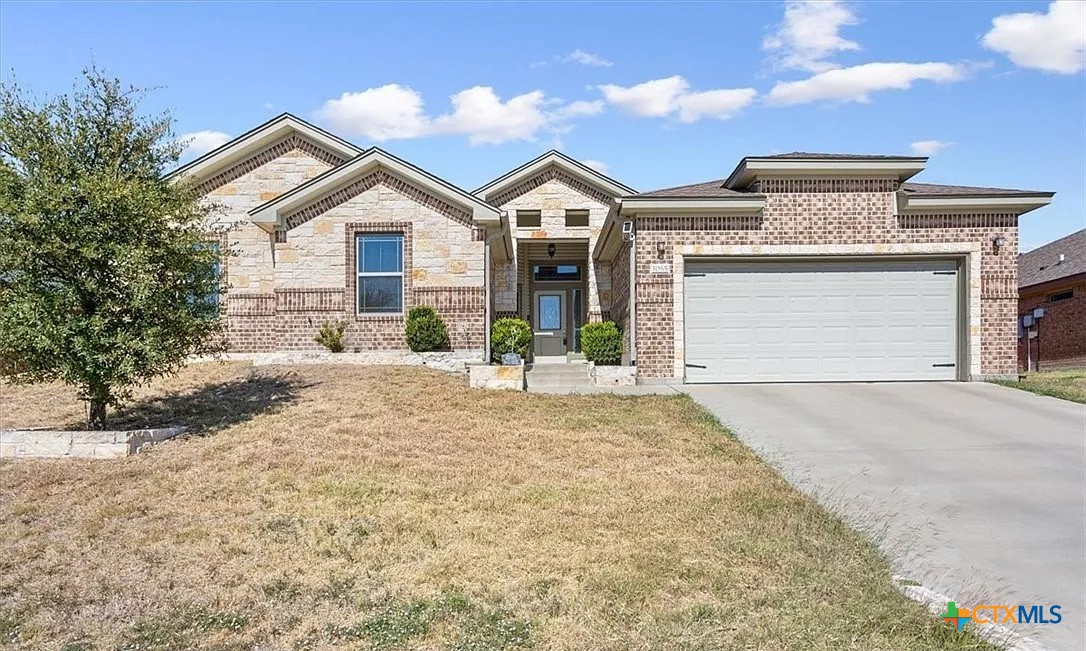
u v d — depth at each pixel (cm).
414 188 1742
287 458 988
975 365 1627
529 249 2423
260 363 1698
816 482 899
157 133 1193
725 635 511
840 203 1648
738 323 1641
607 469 955
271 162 2047
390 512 781
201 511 800
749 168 1627
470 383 1511
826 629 519
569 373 1772
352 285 1739
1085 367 2194
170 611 570
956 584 611
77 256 1052
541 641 511
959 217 1644
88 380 1080
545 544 688
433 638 520
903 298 1652
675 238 1639
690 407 1323
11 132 1073
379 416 1221
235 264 1991
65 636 538
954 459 1001
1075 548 691
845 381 1636
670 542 689
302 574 636
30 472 958
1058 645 509
